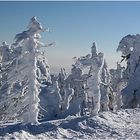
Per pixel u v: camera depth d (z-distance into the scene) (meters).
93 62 31.02
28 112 26.89
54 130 24.05
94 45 31.08
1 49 42.53
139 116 32.84
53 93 48.47
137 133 25.59
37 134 22.86
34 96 26.91
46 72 42.25
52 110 46.50
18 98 27.23
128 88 44.69
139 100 43.84
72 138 23.06
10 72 27.11
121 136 24.56
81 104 43.88
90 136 24.28
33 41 26.70
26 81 27.11
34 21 26.53
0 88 28.55
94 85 30.83
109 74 51.50
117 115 31.48
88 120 27.45
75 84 49.91
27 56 26.84
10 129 24.00
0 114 27.72
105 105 44.25
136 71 45.44
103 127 26.73
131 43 47.09
